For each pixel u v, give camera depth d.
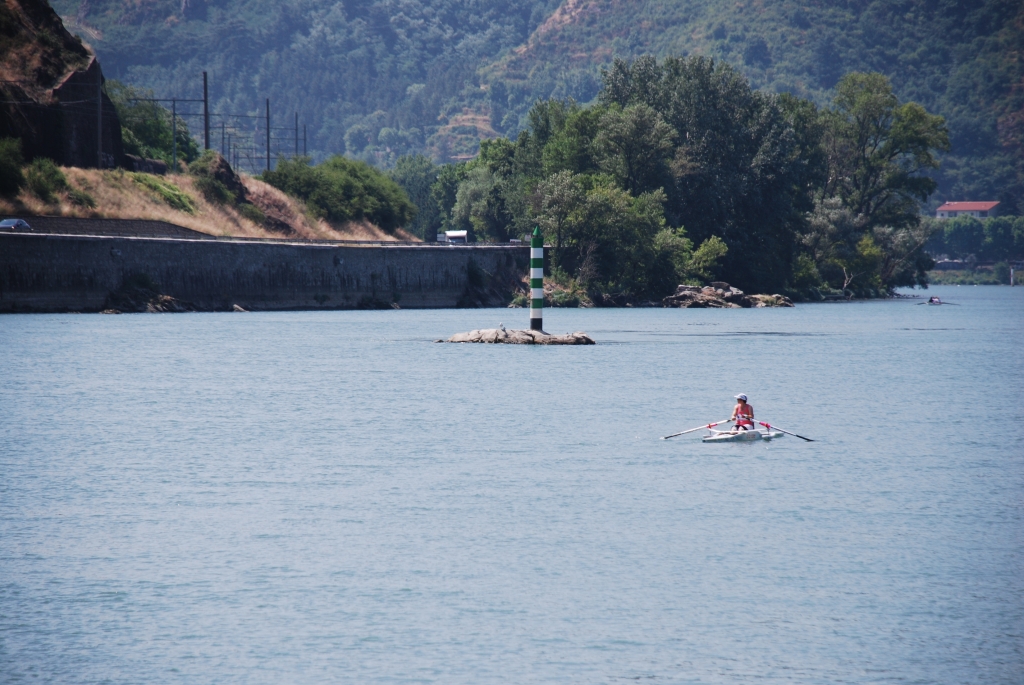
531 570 110.38
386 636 93.00
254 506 136.62
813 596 103.50
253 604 100.19
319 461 167.88
